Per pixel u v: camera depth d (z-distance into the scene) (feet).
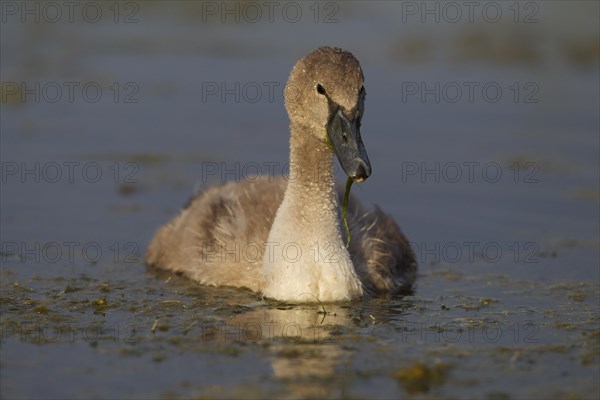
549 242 49.93
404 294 42.57
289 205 40.63
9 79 77.51
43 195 55.93
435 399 30.63
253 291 41.88
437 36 91.45
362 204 47.19
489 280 44.78
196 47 88.17
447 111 72.02
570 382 32.14
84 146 63.82
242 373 32.42
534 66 83.41
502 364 33.63
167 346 34.94
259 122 69.77
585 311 39.88
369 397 30.66
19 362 33.32
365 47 87.71
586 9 98.43
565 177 59.36
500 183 58.75
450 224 52.49
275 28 95.66
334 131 39.22
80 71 80.48
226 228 43.83
